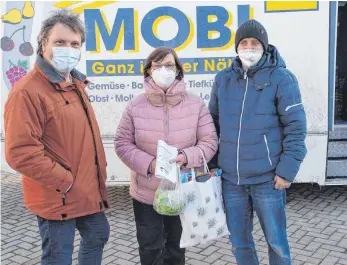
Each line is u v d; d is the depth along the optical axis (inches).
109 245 154.9
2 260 145.3
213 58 175.6
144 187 104.7
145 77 106.7
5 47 177.6
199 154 101.3
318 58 175.9
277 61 100.4
